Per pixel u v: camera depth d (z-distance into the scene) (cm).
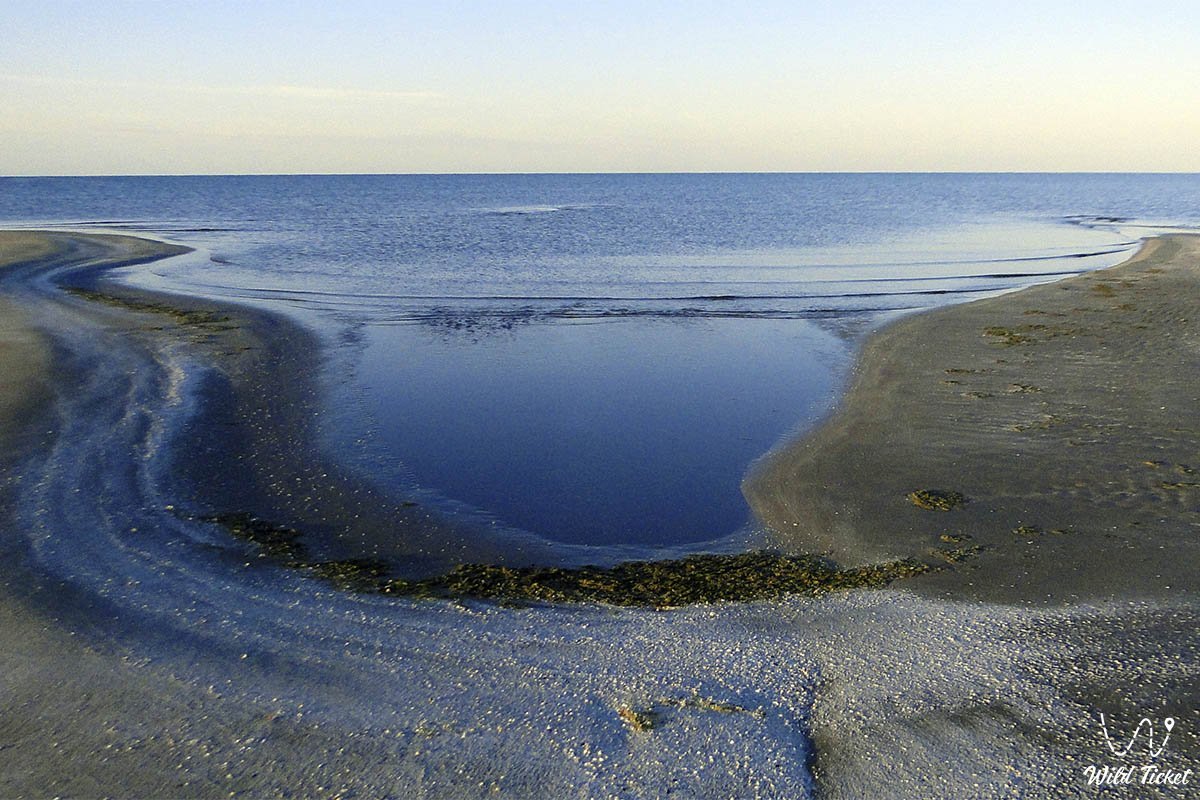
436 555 734
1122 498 804
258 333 1566
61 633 609
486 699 527
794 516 804
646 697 526
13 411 1105
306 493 862
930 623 607
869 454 948
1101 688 523
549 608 642
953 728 491
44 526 783
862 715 505
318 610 641
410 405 1149
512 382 1264
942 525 769
